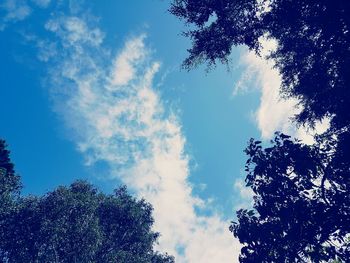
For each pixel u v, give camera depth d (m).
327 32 11.04
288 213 8.57
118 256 23.05
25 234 19.28
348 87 10.55
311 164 8.64
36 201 20.56
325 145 9.46
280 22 12.73
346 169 8.82
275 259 8.73
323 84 12.55
